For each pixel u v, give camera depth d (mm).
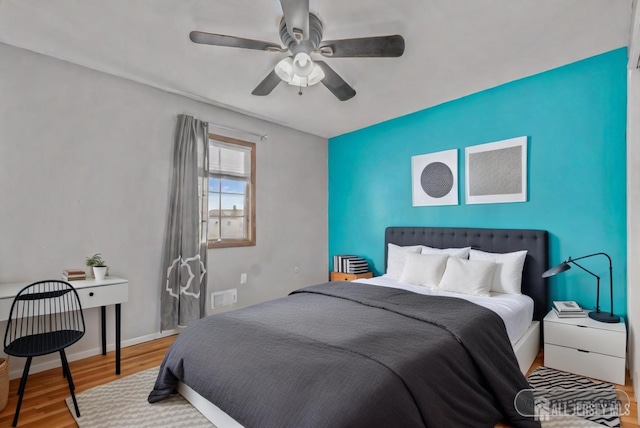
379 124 4277
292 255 4453
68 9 2037
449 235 3545
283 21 2018
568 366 2438
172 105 3326
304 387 1383
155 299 3201
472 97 3402
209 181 3686
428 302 2354
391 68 2805
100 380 2393
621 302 2588
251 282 3998
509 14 2090
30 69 2539
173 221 3256
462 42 2410
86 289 2406
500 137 3213
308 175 4668
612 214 2631
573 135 2805
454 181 3545
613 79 2605
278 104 3617
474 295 2840
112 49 2518
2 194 2420
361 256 4500
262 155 4133
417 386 1403
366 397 1276
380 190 4273
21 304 2158
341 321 2010
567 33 2316
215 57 2627
